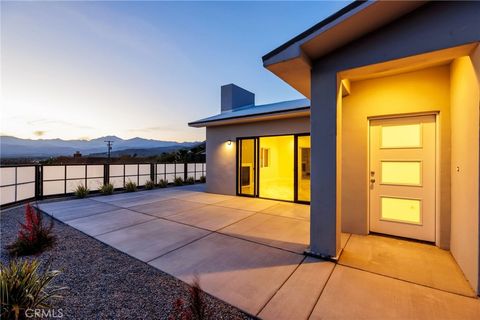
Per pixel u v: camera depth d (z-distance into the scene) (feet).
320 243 9.48
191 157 47.75
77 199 23.65
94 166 27.40
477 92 6.78
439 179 10.49
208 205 20.58
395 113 11.50
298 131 21.45
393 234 12.00
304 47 8.66
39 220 11.09
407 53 7.55
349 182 12.73
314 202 9.64
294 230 13.34
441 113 10.41
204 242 11.37
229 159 26.35
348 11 7.36
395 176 11.98
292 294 6.80
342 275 7.96
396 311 5.96
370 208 12.62
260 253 9.96
